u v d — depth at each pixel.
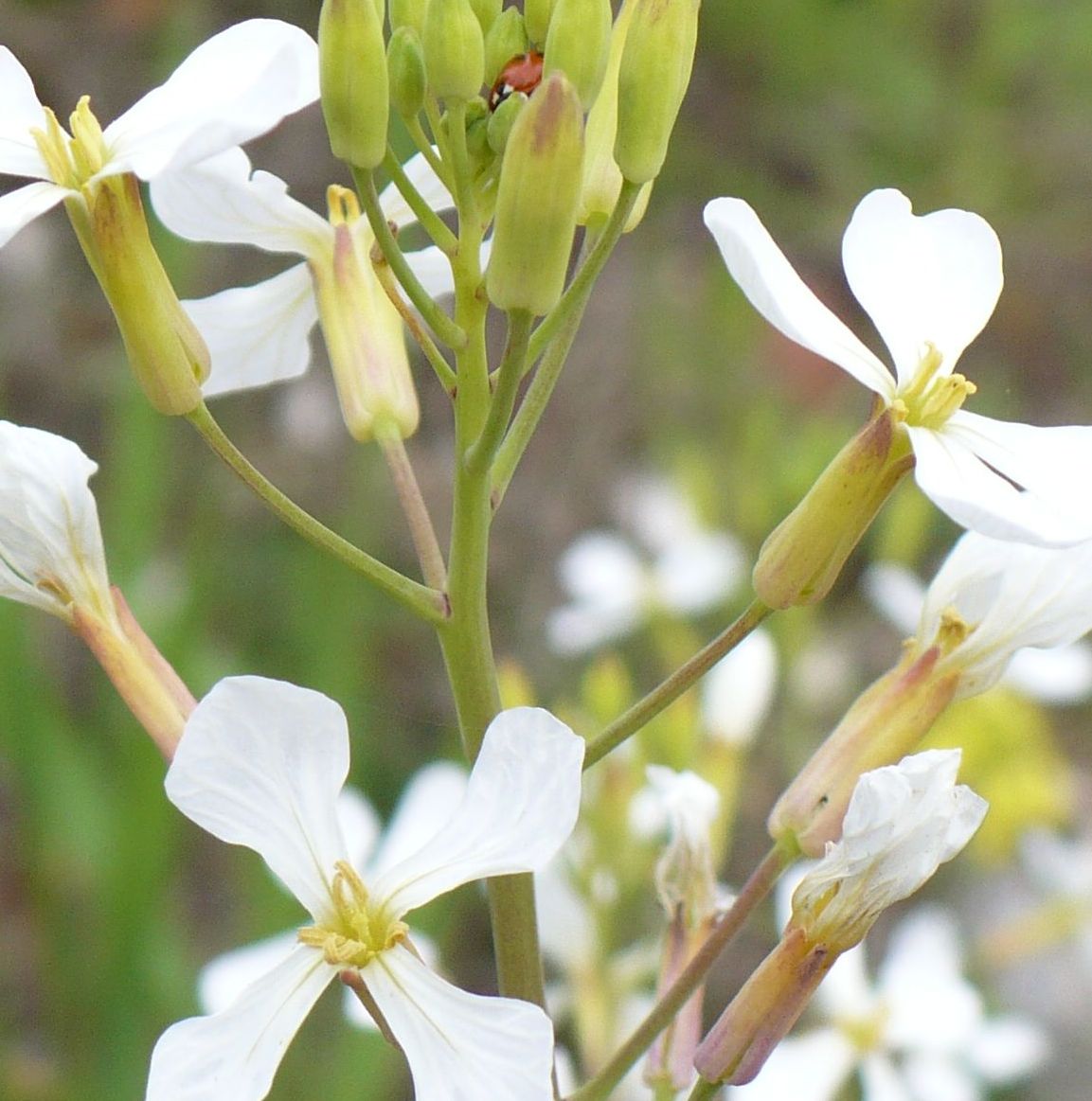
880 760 0.18
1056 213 0.48
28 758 0.28
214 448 0.18
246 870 0.27
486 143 0.19
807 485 0.33
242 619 0.37
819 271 0.48
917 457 0.17
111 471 0.41
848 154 0.48
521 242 0.17
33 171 0.18
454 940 0.34
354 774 0.32
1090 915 0.29
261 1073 0.17
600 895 0.23
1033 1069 0.30
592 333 0.45
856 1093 0.26
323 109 0.18
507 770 0.17
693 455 0.34
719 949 0.18
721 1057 0.18
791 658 0.32
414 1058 0.17
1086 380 0.47
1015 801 0.30
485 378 0.19
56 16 0.47
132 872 0.27
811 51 0.48
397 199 0.19
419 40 0.18
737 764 0.23
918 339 0.18
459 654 0.19
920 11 0.49
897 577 0.30
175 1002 0.27
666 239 0.48
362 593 0.32
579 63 0.18
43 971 0.30
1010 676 0.29
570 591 0.41
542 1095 0.17
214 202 0.19
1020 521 0.17
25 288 0.43
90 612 0.19
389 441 0.19
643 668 0.37
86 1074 0.28
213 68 0.18
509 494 0.43
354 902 0.17
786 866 0.18
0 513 0.19
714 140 0.48
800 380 0.43
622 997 0.23
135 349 0.18
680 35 0.18
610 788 0.23
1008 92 0.49
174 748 0.19
